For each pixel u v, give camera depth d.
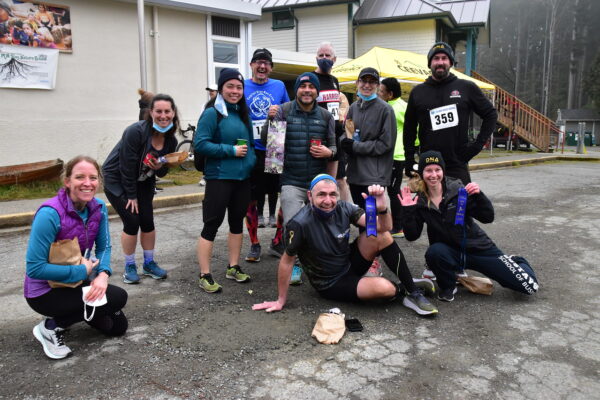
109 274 3.08
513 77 69.50
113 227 6.46
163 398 2.49
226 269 4.67
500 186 10.26
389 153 4.70
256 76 4.79
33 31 9.33
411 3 19.83
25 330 3.33
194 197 8.21
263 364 2.83
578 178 11.65
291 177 4.25
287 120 4.18
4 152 9.21
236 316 3.53
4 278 4.40
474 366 2.80
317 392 2.54
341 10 19.17
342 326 3.24
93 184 2.83
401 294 3.90
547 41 68.56
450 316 3.53
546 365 2.81
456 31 22.23
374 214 3.37
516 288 3.81
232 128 3.97
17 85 9.24
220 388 2.58
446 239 3.81
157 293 4.02
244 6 12.26
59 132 9.88
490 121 4.27
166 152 4.12
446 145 4.30
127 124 10.91
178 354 2.96
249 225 4.86
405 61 12.44
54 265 2.78
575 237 5.80
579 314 3.55
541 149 20.52
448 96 4.27
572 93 64.31
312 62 15.38
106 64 10.44
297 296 3.95
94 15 10.16
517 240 5.70
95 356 2.94
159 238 5.89
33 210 6.77
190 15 11.64
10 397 2.50
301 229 3.47
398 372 2.74
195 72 11.91
